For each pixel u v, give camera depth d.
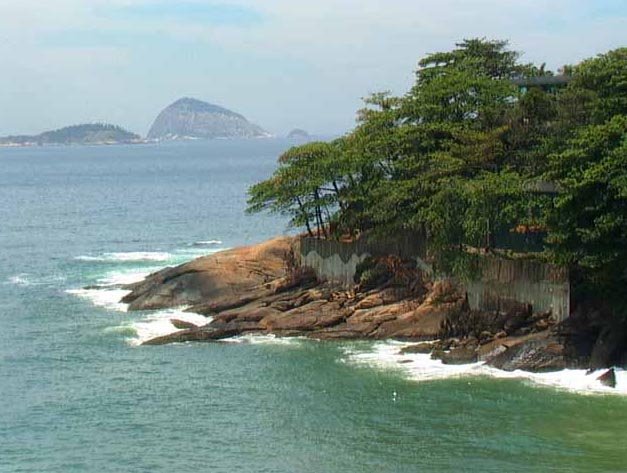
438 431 52.44
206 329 72.94
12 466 48.69
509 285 68.50
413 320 71.50
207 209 176.75
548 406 55.66
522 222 68.44
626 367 61.31
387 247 78.06
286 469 47.78
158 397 59.19
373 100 89.94
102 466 48.50
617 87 70.12
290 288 81.50
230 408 56.88
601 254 61.22
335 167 81.75
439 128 79.31
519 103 77.94
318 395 58.75
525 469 47.03
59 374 64.50
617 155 60.66
